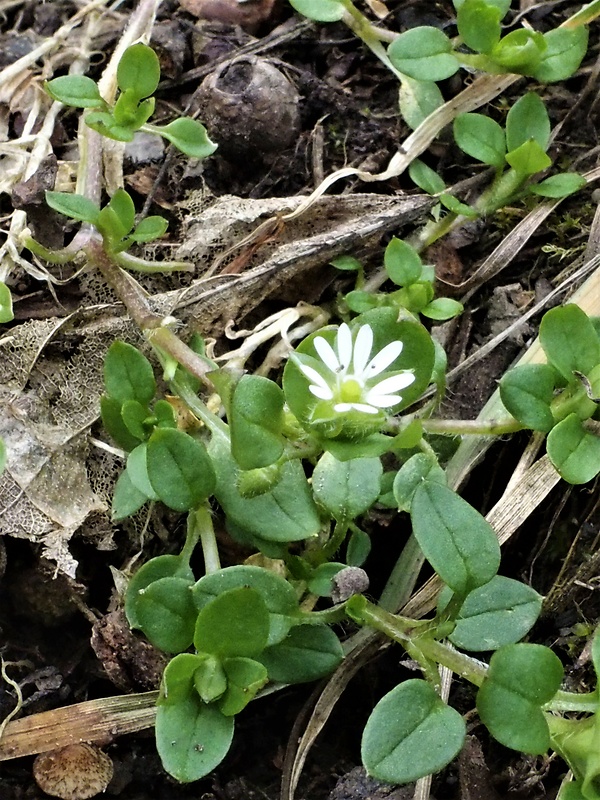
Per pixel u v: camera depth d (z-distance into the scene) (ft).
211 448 0.25
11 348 0.29
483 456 0.29
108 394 0.27
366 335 0.21
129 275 0.29
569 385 0.25
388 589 0.27
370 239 0.32
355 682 0.28
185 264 0.30
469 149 0.31
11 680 0.26
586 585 0.27
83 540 0.28
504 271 0.32
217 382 0.21
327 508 0.24
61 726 0.26
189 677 0.21
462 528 0.21
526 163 0.31
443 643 0.26
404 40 0.31
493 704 0.21
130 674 0.26
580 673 0.26
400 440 0.21
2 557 0.27
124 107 0.27
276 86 0.32
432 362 0.22
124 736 0.27
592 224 0.31
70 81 0.27
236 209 0.31
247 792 0.26
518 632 0.22
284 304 0.32
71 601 0.28
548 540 0.28
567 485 0.28
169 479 0.23
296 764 0.25
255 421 0.21
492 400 0.29
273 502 0.24
